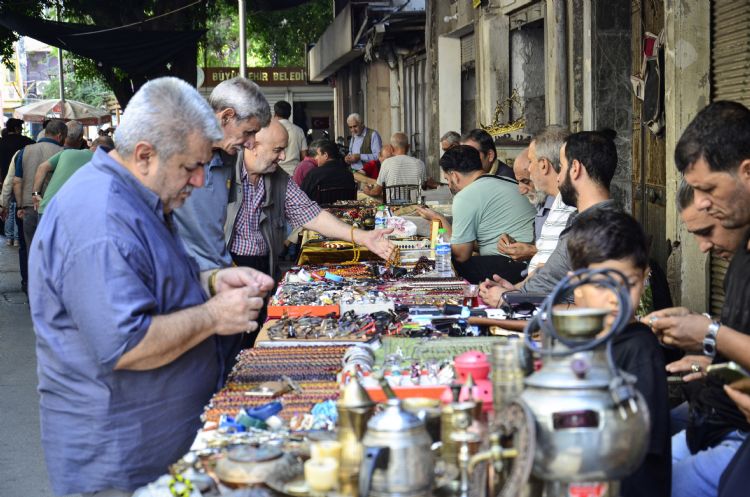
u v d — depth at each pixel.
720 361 3.20
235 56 44.22
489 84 11.88
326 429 2.79
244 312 3.04
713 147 3.00
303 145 14.00
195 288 3.23
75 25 15.73
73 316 2.88
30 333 9.48
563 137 4.98
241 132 4.54
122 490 3.02
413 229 7.40
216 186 4.71
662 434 2.76
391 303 4.57
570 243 2.84
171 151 3.00
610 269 2.13
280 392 3.15
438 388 2.96
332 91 34.78
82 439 2.99
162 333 2.88
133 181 3.01
